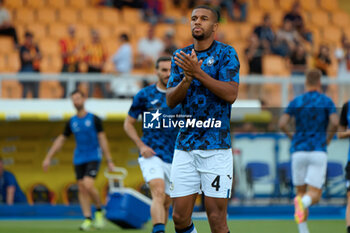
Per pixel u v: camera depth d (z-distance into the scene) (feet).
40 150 129.39
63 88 136.56
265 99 136.87
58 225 109.50
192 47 49.55
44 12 219.00
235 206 130.52
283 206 132.87
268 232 98.73
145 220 97.19
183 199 49.06
